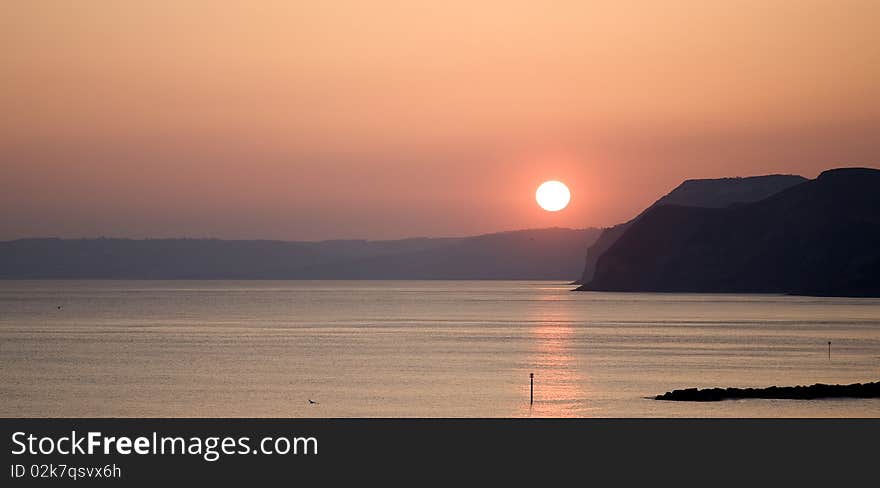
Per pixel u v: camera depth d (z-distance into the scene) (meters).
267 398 77.69
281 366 102.56
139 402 76.12
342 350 121.50
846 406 66.25
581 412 67.38
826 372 95.69
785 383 86.31
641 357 111.38
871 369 98.38
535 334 148.12
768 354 114.88
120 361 108.38
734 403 68.56
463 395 78.25
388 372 96.12
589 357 111.31
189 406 73.69
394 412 69.06
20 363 106.50
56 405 74.88
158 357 113.00
